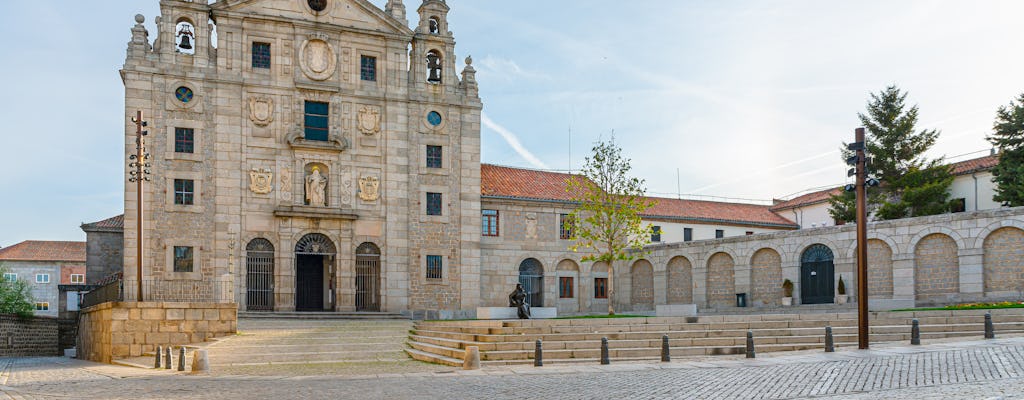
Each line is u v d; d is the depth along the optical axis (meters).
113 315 29.48
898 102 58.34
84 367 27.17
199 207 41.28
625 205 43.09
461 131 47.34
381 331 32.09
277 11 43.41
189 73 41.62
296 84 43.38
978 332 26.25
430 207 46.28
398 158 45.53
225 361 25.28
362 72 45.41
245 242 41.91
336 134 44.12
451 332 27.45
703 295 49.16
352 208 44.28
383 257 44.66
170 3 41.69
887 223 40.66
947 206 52.50
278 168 42.97
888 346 23.42
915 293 39.41
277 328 33.47
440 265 46.00
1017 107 48.38
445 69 47.22
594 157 43.53
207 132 41.84
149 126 40.81
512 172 55.34
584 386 16.70
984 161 53.62
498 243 50.56
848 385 15.74
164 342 29.98
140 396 16.19
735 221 62.00
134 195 40.12
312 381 19.06
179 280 40.53
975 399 13.27
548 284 51.81
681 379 17.42
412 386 17.45
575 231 46.41
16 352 46.72
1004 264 36.47
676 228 59.44
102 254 48.56
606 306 53.97
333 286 43.97
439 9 47.31
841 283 41.81
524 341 24.00
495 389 16.58
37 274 76.38
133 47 40.88
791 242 44.91
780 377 17.19
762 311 43.75
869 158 23.72
